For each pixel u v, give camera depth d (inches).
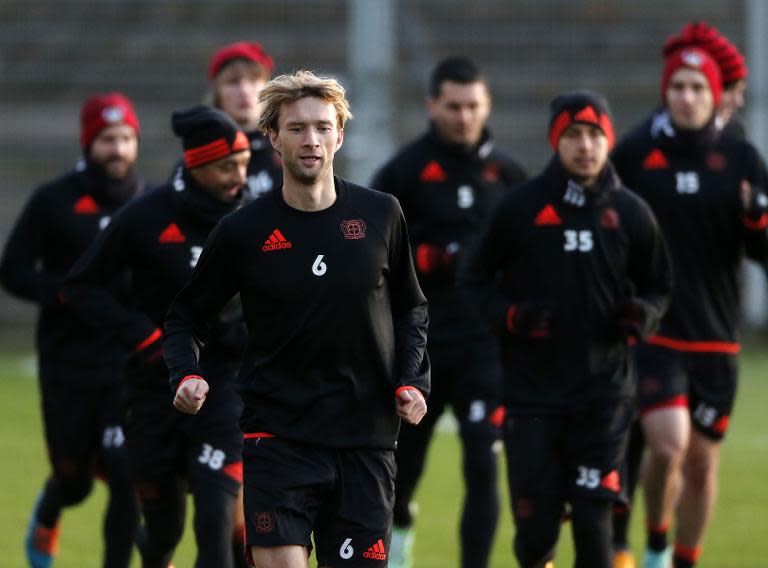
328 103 640.4
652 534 989.2
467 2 3048.7
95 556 1085.1
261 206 659.4
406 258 671.8
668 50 1031.6
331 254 650.2
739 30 3058.6
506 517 1283.2
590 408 821.2
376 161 2733.8
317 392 652.1
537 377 833.5
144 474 820.0
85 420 995.3
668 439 955.3
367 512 653.9
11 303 2859.3
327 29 3068.4
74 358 995.9
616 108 2977.4
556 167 839.7
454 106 1070.4
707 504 1003.3
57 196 1040.2
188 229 823.1
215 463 793.6
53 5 3137.3
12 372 2319.1
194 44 3068.4
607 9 3061.0
